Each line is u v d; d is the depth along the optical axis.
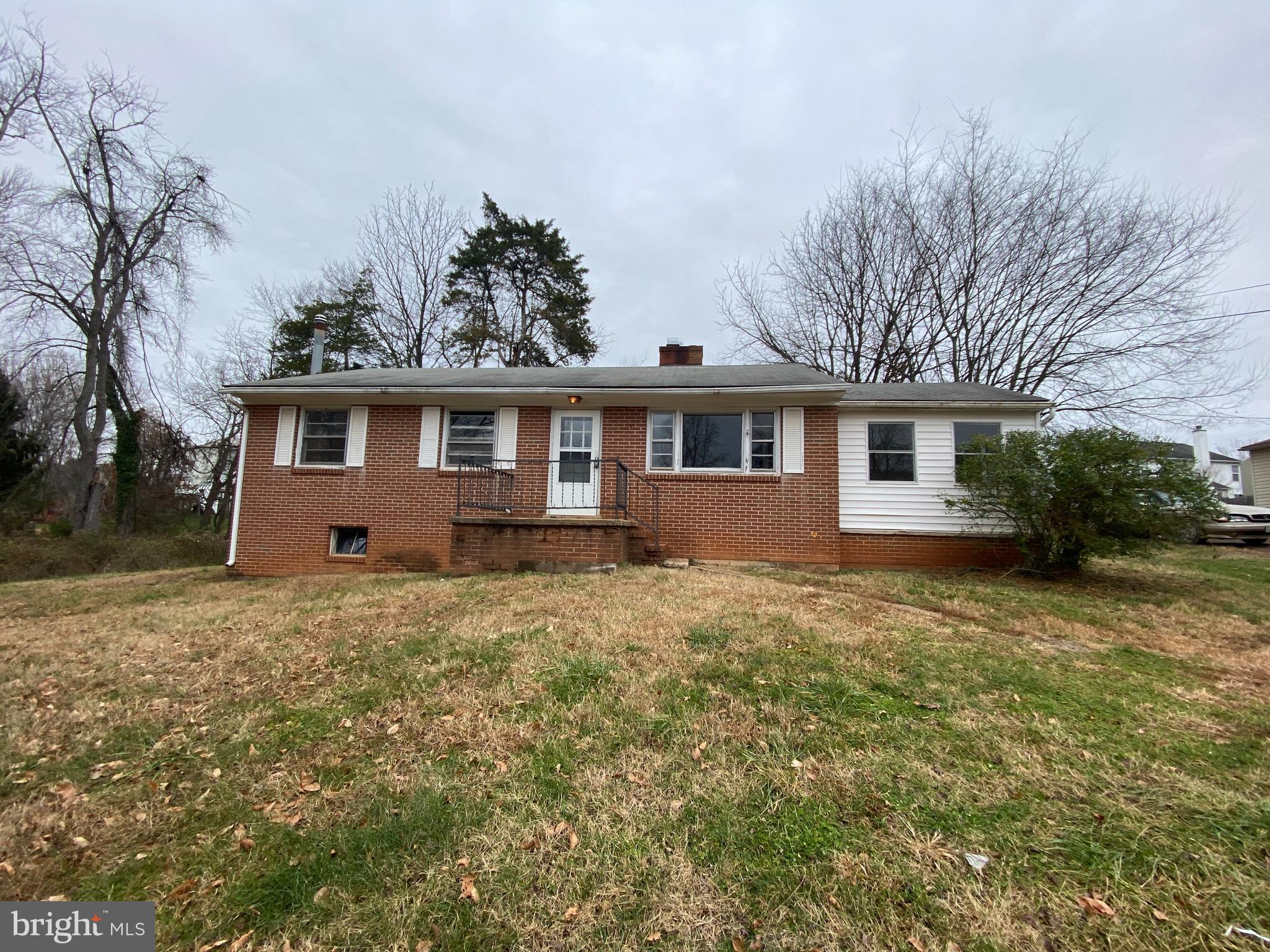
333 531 10.77
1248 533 12.79
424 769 2.81
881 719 3.18
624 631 4.77
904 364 19.88
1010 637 4.92
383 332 25.77
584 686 3.66
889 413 10.13
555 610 5.60
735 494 9.93
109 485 22.73
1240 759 2.76
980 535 9.68
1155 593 7.40
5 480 19.48
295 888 2.07
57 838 2.42
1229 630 5.50
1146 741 2.95
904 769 2.67
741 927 1.82
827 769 2.68
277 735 3.26
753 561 9.74
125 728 3.40
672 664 4.00
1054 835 2.19
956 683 3.72
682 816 2.37
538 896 1.98
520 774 2.72
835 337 20.84
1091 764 2.71
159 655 4.77
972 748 2.87
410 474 10.59
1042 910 1.84
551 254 27.31
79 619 6.59
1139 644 4.95
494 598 6.32
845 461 10.15
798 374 11.12
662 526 10.02
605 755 2.87
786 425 9.88
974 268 18.30
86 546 14.86
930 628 5.07
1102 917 1.80
